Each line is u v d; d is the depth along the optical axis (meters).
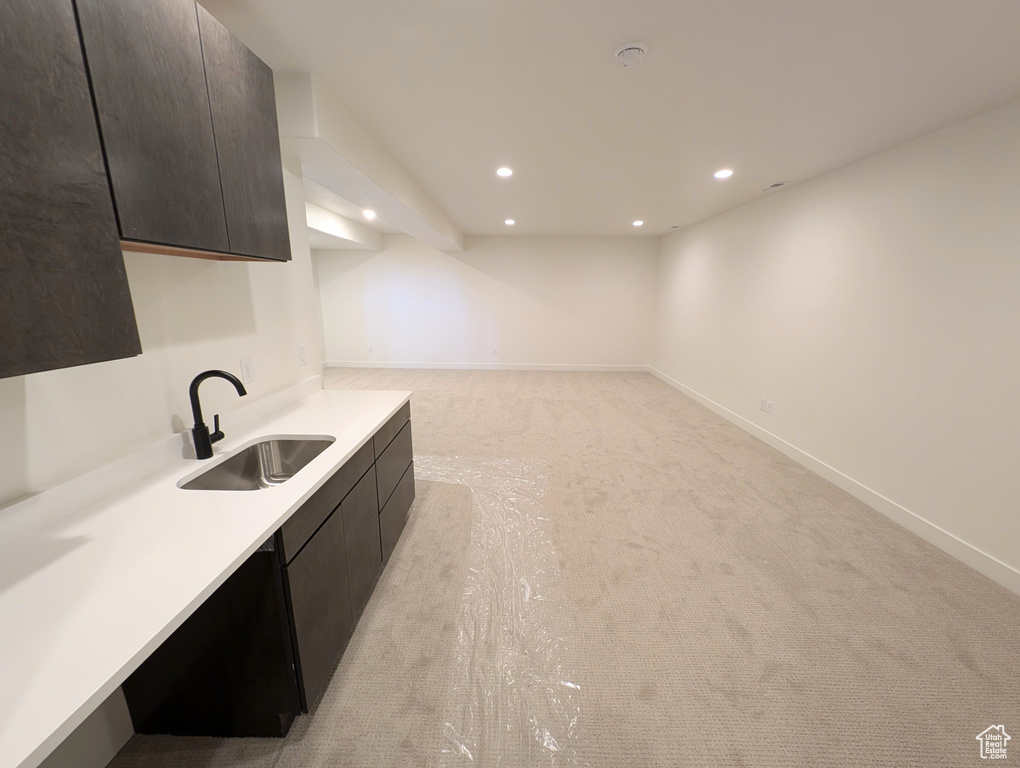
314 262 6.71
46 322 0.73
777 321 3.58
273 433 1.70
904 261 2.40
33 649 0.67
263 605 1.13
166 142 1.00
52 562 0.89
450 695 1.40
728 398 4.41
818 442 3.11
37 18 0.70
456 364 6.93
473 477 3.06
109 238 0.85
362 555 1.70
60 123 0.74
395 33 1.48
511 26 1.43
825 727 1.30
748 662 1.53
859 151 2.54
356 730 1.29
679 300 5.66
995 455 1.95
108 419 1.21
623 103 1.98
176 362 1.45
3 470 0.96
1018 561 1.87
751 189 3.50
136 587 0.82
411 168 3.01
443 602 1.82
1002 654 1.55
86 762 1.11
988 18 1.33
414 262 6.62
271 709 1.23
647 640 1.63
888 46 1.50
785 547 2.21
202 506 1.12
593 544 2.24
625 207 4.28
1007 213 1.89
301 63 1.67
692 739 1.27
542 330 6.76
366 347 6.96
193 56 1.08
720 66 1.66
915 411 2.34
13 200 0.67
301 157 2.07
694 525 2.43
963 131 2.07
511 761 1.21
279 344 2.05
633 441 3.79
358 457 1.64
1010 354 1.89
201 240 1.13
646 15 1.37
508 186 3.49
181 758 1.20
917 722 1.31
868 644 1.60
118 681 0.63
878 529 2.38
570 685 1.44
